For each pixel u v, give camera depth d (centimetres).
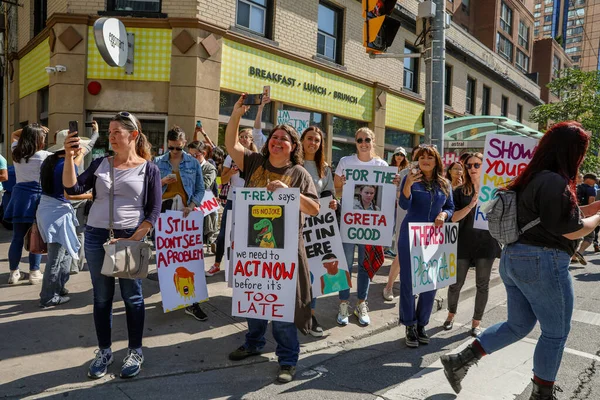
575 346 418
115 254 300
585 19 7256
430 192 404
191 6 909
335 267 428
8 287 502
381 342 420
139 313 325
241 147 354
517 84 2305
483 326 475
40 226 439
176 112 916
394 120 1495
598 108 1747
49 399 290
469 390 325
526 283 271
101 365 320
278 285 327
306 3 1148
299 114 771
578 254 828
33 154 502
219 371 341
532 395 282
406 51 1561
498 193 289
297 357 335
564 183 257
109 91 924
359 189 459
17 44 1240
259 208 331
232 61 987
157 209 328
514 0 2580
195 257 432
